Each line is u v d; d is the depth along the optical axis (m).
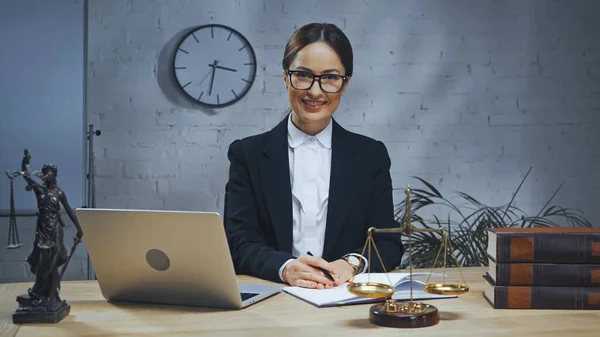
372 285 1.34
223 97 4.16
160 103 4.11
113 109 4.05
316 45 1.87
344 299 1.46
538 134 4.55
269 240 1.99
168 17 4.11
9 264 3.83
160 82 4.11
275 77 4.23
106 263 1.47
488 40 4.50
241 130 4.20
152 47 4.09
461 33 4.46
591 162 4.61
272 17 4.23
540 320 1.32
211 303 1.45
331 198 1.95
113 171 4.05
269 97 4.23
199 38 4.12
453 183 4.46
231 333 1.23
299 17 4.26
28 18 3.80
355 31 4.34
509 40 4.52
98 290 1.66
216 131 4.18
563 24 4.57
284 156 1.98
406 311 1.30
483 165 4.50
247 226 1.97
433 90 4.44
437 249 3.52
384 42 4.38
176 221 1.36
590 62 4.59
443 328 1.26
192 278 1.42
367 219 2.00
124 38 4.06
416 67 4.42
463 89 4.47
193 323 1.31
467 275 1.83
